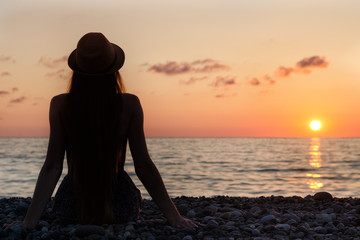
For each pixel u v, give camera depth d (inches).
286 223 130.0
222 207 162.9
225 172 931.3
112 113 107.6
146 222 118.6
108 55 104.5
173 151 2367.1
